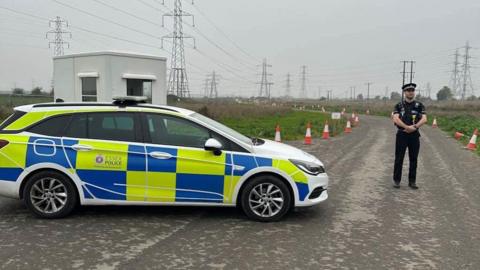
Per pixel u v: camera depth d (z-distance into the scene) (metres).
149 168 5.86
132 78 16.73
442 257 4.80
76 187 5.92
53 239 5.17
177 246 4.99
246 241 5.20
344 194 7.88
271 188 6.00
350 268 4.46
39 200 5.96
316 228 5.77
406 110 8.34
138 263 4.48
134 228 5.62
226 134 6.04
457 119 35.31
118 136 5.97
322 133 21.56
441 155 13.82
